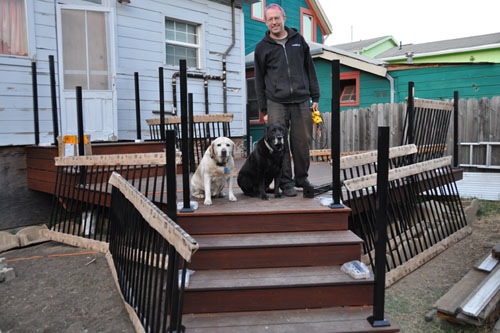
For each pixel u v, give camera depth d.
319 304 2.83
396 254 4.25
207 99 8.79
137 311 2.89
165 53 8.45
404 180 4.83
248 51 12.61
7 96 6.21
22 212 6.23
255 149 3.84
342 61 10.83
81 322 3.18
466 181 7.50
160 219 2.29
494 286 3.26
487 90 8.98
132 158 3.99
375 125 8.77
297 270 3.05
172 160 3.00
